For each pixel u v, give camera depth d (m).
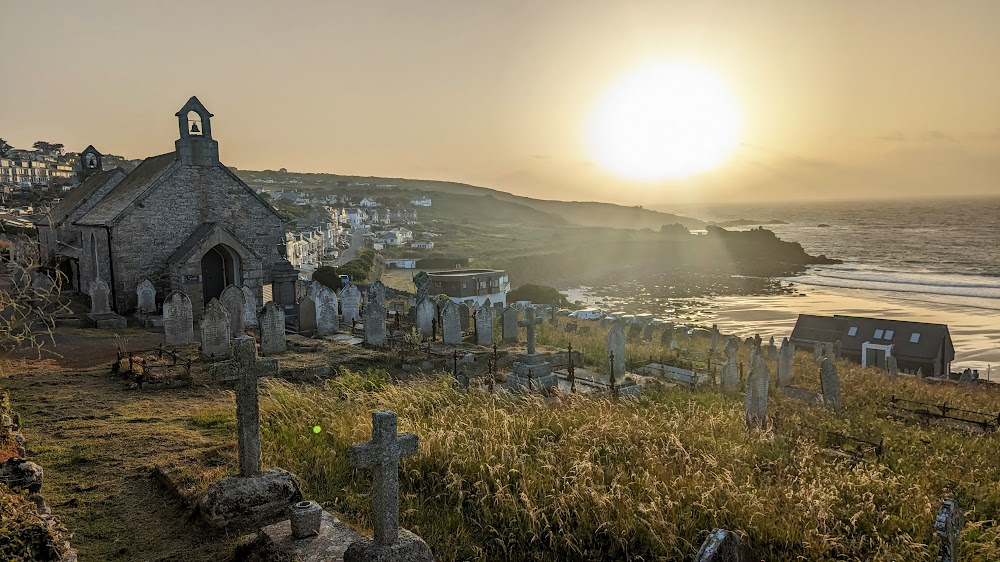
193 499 9.55
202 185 34.00
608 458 12.23
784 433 16.05
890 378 27.36
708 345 33.50
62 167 152.00
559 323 38.19
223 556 8.32
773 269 128.50
